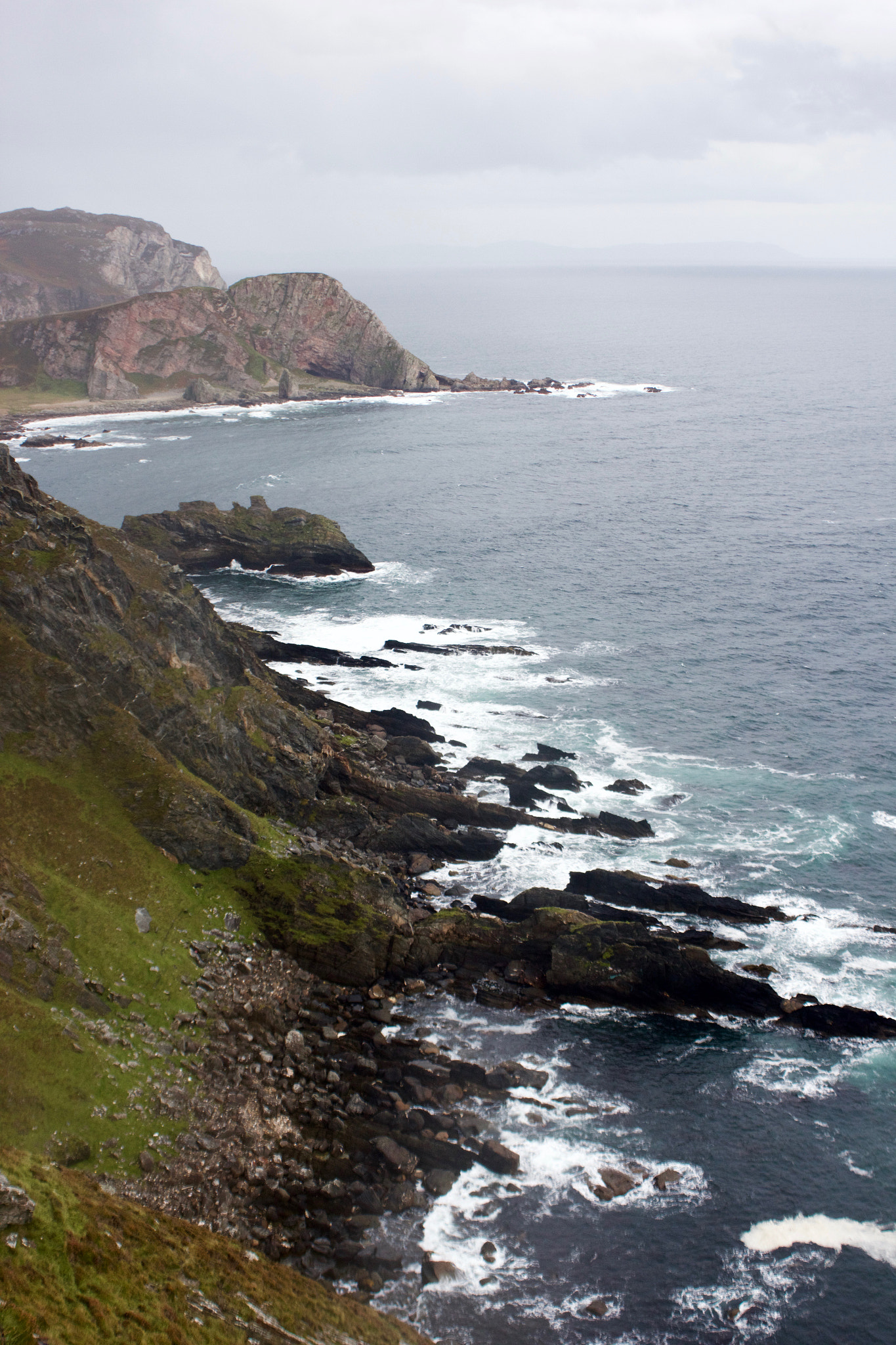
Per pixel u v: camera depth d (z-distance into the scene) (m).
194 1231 34.50
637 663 95.31
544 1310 35.53
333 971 52.84
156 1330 28.28
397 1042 48.34
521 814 68.00
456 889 60.81
